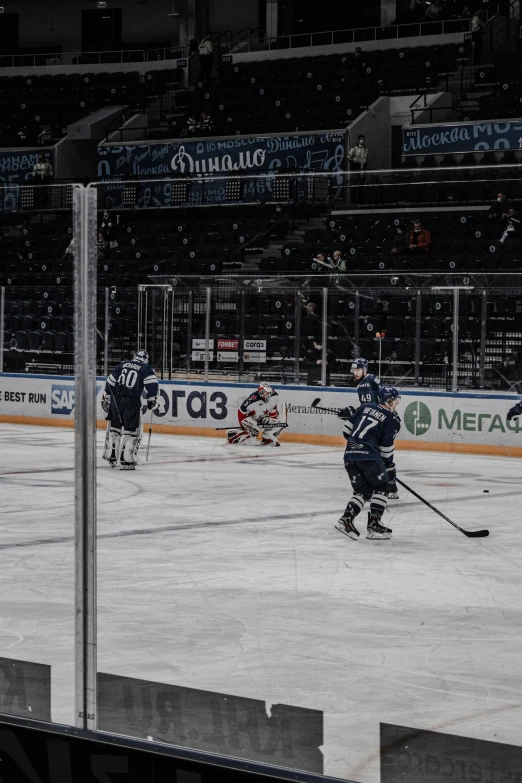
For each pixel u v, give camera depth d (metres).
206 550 8.66
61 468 14.37
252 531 9.69
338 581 7.52
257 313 19.19
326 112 30.36
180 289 19.67
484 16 31.64
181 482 13.15
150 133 31.30
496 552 8.80
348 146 26.75
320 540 9.28
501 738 4.20
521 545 9.13
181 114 32.97
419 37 31.56
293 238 25.06
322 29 33.78
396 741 4.09
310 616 6.38
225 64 33.69
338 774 3.79
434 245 22.47
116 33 37.12
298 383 18.97
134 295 20.31
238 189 25.83
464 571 7.98
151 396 14.42
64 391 21.22
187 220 26.64
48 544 8.72
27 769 3.42
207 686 4.84
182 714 4.33
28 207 28.05
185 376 19.92
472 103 29.09
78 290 3.36
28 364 21.81
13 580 7.23
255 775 3.11
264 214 26.22
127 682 4.81
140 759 3.25
